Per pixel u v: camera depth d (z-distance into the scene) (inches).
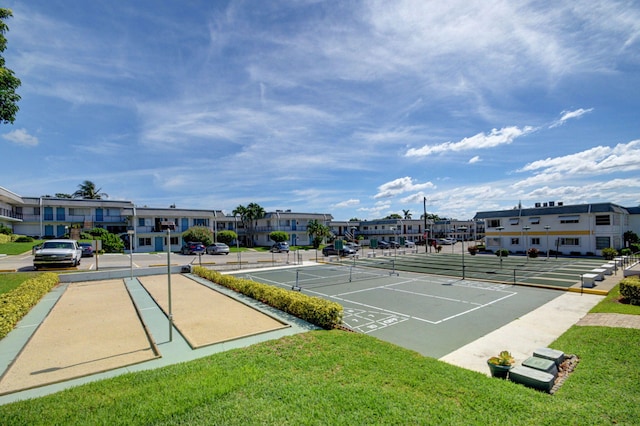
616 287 623.8
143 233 1823.3
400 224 2773.1
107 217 1941.4
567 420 176.6
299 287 689.0
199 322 379.2
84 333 342.3
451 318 446.9
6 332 337.4
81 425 163.5
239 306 463.2
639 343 295.9
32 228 1779.0
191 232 1749.5
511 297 582.9
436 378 228.2
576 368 255.4
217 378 217.6
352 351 278.1
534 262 1156.5
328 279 815.7
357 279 813.9
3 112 398.3
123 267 947.3
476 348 333.7
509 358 250.2
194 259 1328.7
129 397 191.2
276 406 184.9
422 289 669.3
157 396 192.4
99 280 725.9
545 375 225.6
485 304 529.3
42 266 817.5
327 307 361.7
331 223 2856.8
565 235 1450.5
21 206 1755.7
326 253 1601.9
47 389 214.5
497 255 1482.5
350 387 209.5
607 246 1339.8
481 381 226.7
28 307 438.0
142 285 655.1
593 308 476.4
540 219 1531.7
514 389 215.6
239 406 183.6
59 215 1825.8
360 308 505.4
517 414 181.6
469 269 988.6
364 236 2910.9
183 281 711.1
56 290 599.8
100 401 187.5
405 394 202.2
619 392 212.2
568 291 627.2
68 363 260.2
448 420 173.6
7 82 397.4
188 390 199.6
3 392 206.2
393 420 172.7
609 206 1320.1
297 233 2439.7
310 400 191.6
